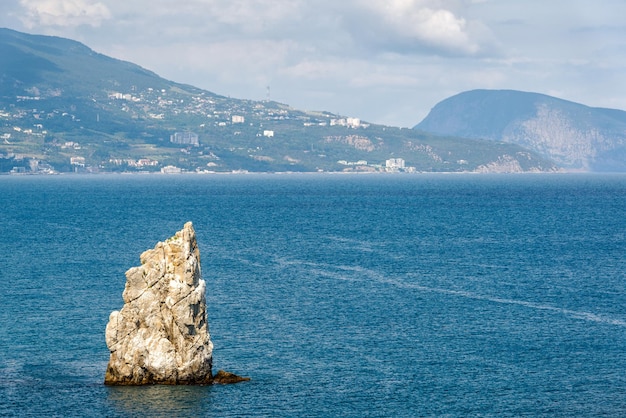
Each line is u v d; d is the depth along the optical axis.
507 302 148.38
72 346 116.88
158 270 101.00
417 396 98.75
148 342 101.19
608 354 115.56
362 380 103.94
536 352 116.25
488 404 96.69
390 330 127.50
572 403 97.06
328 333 125.44
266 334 124.44
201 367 101.81
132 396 97.31
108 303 144.00
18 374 104.81
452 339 122.62
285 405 95.38
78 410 93.19
